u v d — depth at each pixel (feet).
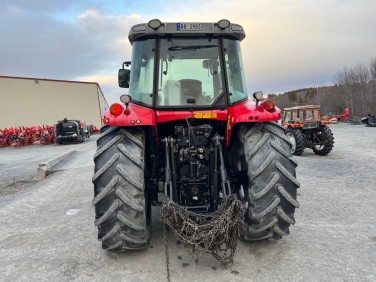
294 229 11.75
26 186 23.32
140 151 9.45
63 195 18.98
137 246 9.49
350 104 143.02
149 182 10.94
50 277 9.00
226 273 8.73
